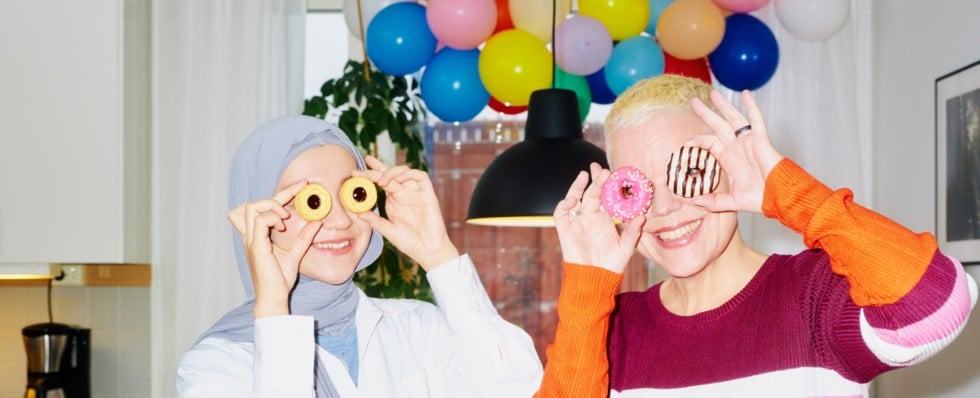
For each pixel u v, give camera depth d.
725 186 1.24
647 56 2.57
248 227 1.40
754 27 2.71
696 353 1.25
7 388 3.28
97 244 2.86
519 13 2.53
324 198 1.43
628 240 1.24
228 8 3.07
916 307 1.00
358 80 2.99
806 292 1.19
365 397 1.51
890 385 3.00
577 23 2.52
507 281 3.57
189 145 3.04
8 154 2.86
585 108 2.67
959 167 2.39
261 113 3.07
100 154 2.86
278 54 3.09
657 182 1.25
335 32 3.40
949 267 1.02
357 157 1.60
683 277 1.28
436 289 1.53
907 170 2.83
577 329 1.23
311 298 1.52
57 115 2.86
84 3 2.87
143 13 3.05
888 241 1.02
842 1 2.69
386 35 2.54
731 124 1.17
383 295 2.92
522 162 1.97
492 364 1.48
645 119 1.27
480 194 2.01
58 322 3.29
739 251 1.31
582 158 1.96
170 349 3.05
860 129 3.14
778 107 3.01
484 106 2.64
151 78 3.09
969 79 2.34
